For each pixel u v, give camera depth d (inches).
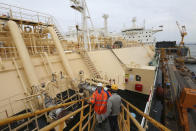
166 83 566.3
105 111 112.9
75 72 352.5
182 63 1268.5
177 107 351.9
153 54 1476.4
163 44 2652.6
